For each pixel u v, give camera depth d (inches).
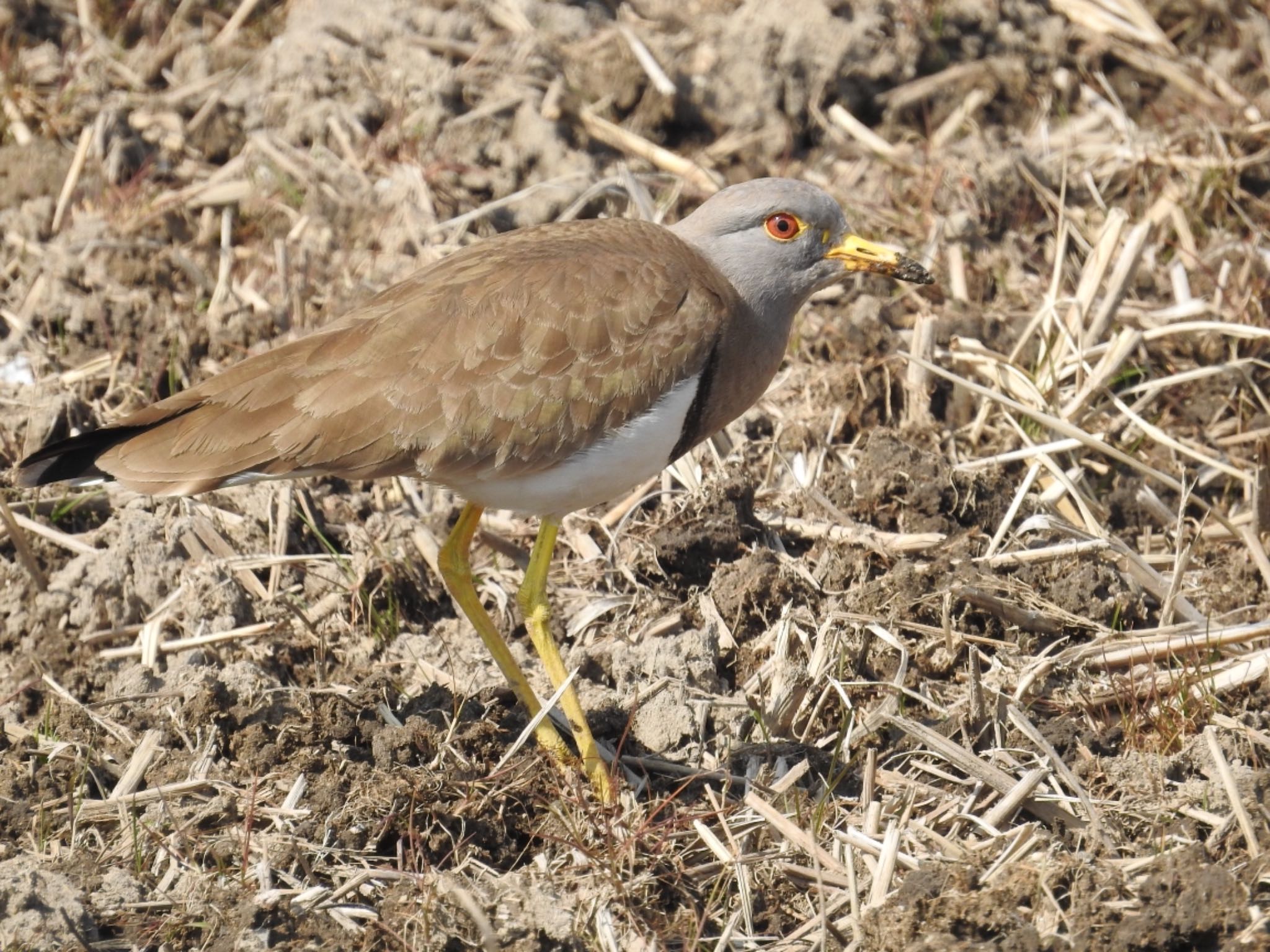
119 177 608.4
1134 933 339.6
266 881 365.4
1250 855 369.1
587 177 597.9
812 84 644.1
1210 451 523.5
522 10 658.2
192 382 536.1
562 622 464.1
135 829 371.6
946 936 344.5
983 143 624.7
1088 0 688.4
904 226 596.4
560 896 361.1
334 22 650.2
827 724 426.3
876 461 497.0
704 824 388.2
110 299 553.9
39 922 346.3
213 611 455.2
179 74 654.5
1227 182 609.9
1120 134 638.5
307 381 392.8
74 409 514.6
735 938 357.4
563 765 408.8
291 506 491.8
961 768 397.4
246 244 591.2
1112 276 543.2
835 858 375.6
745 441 521.0
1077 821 384.5
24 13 663.1
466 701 424.8
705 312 411.5
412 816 381.7
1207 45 681.0
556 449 398.3
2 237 581.6
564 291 399.5
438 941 349.7
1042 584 464.4
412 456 393.7
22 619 455.5
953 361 539.2
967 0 667.4
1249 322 553.9
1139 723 417.7
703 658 436.1
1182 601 459.2
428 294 400.8
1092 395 527.8
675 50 652.1
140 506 489.4
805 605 457.7
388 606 470.0
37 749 408.5
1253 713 420.8
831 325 556.4
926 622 452.4
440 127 615.8
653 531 486.9
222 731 408.2
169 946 350.3
